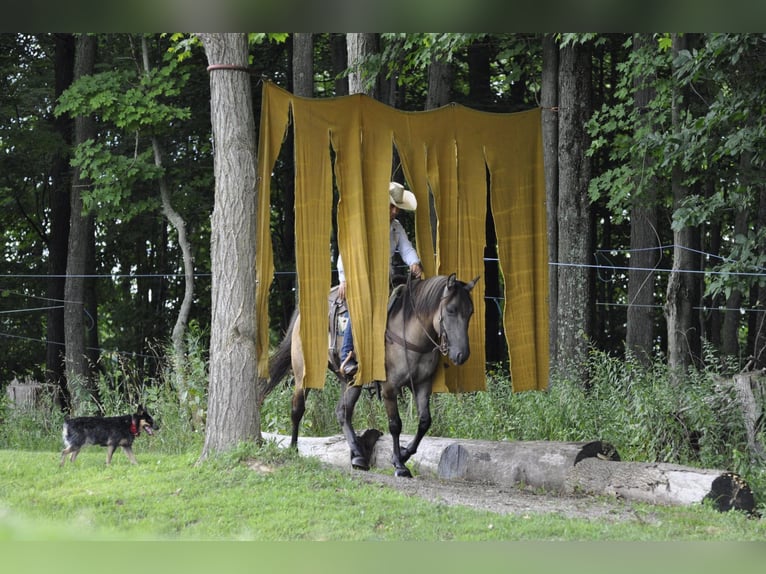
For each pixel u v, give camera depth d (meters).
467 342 10.68
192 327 17.27
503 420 15.29
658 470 10.35
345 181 11.63
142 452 14.34
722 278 14.07
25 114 26.69
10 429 17.16
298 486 10.05
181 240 23.77
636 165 18.47
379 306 11.54
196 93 26.05
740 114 13.78
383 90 22.98
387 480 10.83
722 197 14.64
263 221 11.41
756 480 10.91
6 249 30.62
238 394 11.12
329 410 16.25
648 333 19.73
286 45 27.42
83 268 24.89
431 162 12.20
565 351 18.86
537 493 10.98
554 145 19.80
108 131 27.09
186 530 8.61
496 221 12.51
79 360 24.47
